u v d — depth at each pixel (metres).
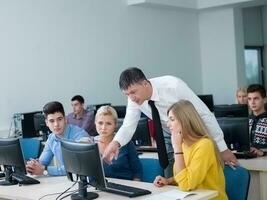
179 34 8.25
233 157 2.64
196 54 8.63
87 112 5.94
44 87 5.98
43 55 5.98
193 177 2.23
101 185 2.28
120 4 7.09
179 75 8.22
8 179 2.87
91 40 6.62
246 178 2.39
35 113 5.53
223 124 3.38
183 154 2.33
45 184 2.74
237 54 8.34
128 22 7.23
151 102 2.77
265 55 9.45
